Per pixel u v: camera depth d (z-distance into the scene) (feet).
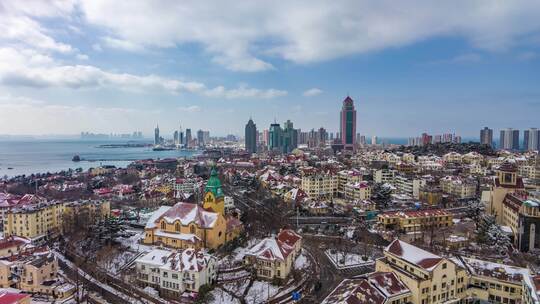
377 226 623.36
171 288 381.40
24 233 575.79
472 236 562.66
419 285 315.78
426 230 600.39
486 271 349.41
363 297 288.30
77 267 444.96
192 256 391.45
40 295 387.55
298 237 488.85
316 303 352.28
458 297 338.34
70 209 646.33
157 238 499.10
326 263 460.14
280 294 370.12
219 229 495.82
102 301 371.56
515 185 645.10
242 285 391.24
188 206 514.27
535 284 289.94
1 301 312.91
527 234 499.92
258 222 622.95
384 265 374.22
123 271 429.38
